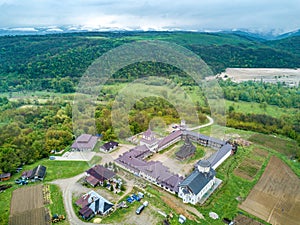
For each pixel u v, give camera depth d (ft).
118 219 138.51
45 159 208.64
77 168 191.31
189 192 152.87
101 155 191.01
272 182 185.16
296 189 178.09
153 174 170.71
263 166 207.62
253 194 169.17
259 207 156.56
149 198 155.74
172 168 183.93
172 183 163.02
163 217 140.67
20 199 157.58
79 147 192.65
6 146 207.41
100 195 158.30
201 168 167.22
